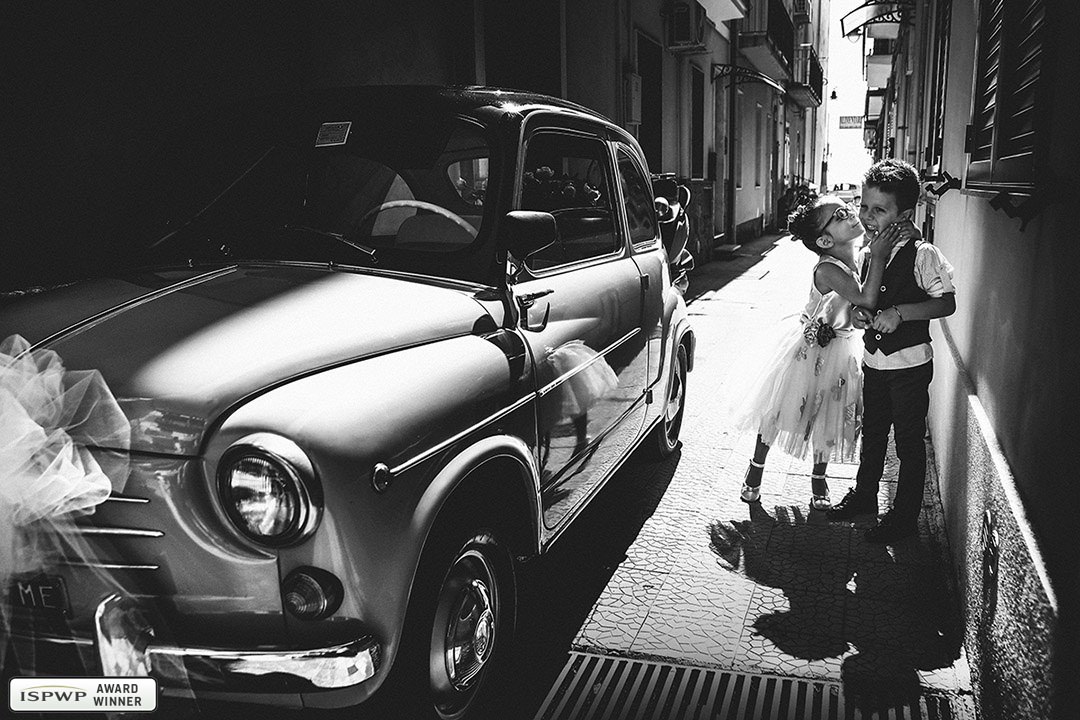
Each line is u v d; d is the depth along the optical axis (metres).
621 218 3.94
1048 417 1.95
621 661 2.91
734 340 8.32
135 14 4.22
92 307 2.27
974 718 2.56
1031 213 2.17
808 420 4.05
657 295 4.20
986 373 3.04
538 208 3.01
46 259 3.77
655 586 3.45
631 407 3.85
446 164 2.88
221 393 1.85
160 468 1.81
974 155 3.52
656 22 12.72
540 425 2.74
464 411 2.24
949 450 3.93
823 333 3.96
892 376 3.58
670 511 4.24
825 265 3.67
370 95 3.14
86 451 1.84
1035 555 1.85
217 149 3.11
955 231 4.62
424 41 6.90
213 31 4.74
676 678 2.81
